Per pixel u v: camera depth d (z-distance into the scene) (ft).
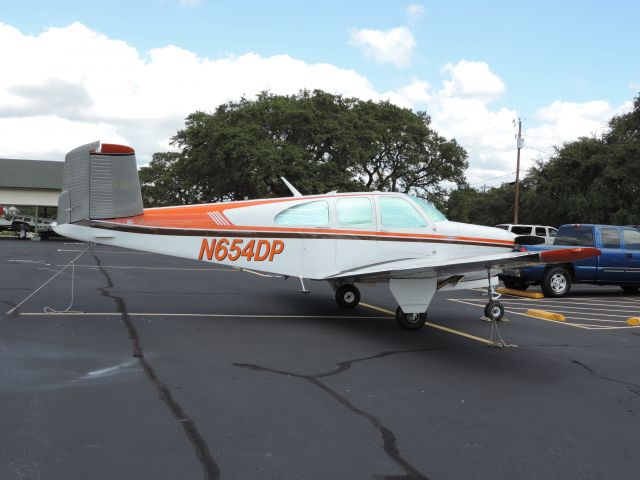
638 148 100.48
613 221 99.30
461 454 12.17
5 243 90.58
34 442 11.83
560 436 13.47
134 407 14.23
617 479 11.20
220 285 41.70
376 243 27.71
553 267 42.57
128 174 25.68
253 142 108.06
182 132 128.88
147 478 10.43
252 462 11.30
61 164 125.59
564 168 112.16
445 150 134.62
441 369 19.34
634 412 15.44
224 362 19.11
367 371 18.74
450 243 28.22
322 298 36.14
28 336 21.65
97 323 24.84
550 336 26.27
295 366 18.99
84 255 68.95
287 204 27.45
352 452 12.02
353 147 113.60
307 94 126.31
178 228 26.18
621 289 51.39
